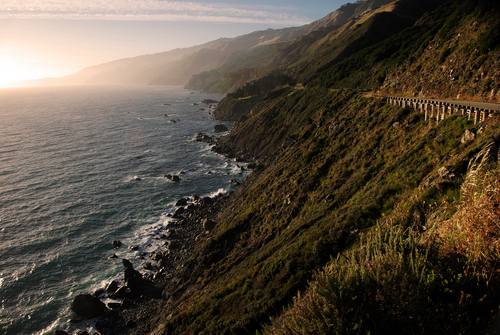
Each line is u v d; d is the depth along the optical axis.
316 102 81.88
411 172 23.39
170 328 27.23
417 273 6.31
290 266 22.44
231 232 41.06
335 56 130.38
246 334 19.39
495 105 23.80
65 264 41.59
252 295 23.20
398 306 6.04
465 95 31.12
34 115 172.25
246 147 97.19
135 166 81.62
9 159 84.00
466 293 6.37
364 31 140.00
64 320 32.78
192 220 53.09
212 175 76.19
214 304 25.58
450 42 39.75
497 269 6.54
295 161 49.97
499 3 34.00
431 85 38.06
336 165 38.66
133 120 155.12
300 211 36.47
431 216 13.25
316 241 22.86
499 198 7.49
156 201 61.06
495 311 5.77
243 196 53.56
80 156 89.06
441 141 24.02
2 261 41.59
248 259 32.69
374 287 6.51
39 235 47.97
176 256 43.50
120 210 56.94
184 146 104.44
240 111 161.88
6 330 31.45
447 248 7.71
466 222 7.74
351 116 47.38
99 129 129.75
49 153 91.19
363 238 19.55
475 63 31.58
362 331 6.02
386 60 70.94
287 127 87.25
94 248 45.28
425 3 180.12
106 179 71.69
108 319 33.22
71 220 52.69
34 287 37.31
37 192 63.28
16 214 53.91
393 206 20.83
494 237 6.95
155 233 49.66
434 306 6.10
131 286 37.00
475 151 15.73
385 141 33.72
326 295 6.29
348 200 28.95
